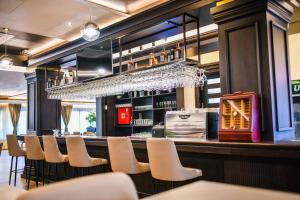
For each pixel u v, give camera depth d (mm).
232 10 3592
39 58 7699
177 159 3135
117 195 1154
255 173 3086
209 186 1553
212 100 6965
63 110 20344
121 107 9219
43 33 6297
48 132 7902
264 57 3357
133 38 5445
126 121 9023
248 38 3502
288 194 1386
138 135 8164
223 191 1445
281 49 3658
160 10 4578
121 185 1185
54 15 5234
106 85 5984
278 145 2760
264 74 3350
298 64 5586
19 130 18422
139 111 8734
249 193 1406
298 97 5602
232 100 3441
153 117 8133
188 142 3535
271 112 3275
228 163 3338
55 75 8062
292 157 2664
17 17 5305
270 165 2971
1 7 4820
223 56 3705
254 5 3406
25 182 6523
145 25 4844
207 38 6074
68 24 5734
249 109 3240
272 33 3451
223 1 3717
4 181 6672
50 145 4902
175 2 4363
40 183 6371
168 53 5418
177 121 4770
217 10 3723
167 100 8133
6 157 12016
